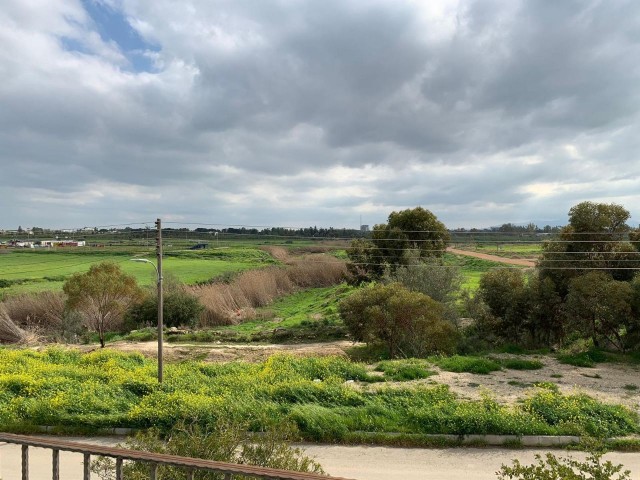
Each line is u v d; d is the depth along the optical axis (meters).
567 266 19.50
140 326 28.58
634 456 9.07
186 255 55.09
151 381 13.57
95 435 10.74
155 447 5.29
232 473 2.75
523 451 9.43
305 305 35.81
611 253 19.17
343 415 10.78
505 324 20.41
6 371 15.15
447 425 10.01
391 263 31.55
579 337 19.89
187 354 21.55
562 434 9.77
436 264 24.83
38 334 26.80
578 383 13.84
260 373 14.59
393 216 32.50
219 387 12.99
